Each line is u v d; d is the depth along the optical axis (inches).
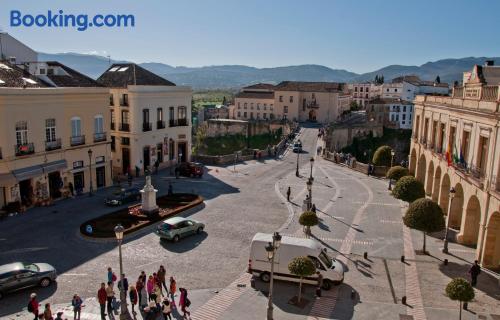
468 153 1099.3
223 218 1248.2
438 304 779.4
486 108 976.9
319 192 1614.2
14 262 847.1
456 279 698.2
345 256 991.6
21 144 1245.7
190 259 944.9
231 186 1670.8
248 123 3909.9
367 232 1162.6
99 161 1552.7
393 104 4045.3
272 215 1291.8
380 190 1672.0
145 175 1840.6
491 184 914.7
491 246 932.0
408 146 3597.4
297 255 829.2
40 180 1318.9
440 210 1002.7
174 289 768.9
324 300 784.3
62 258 932.6
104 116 1551.4
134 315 709.3
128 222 1149.7
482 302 789.2
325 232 1154.0
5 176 1194.6
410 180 1264.8
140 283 722.8
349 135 3503.9
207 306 750.5
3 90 1163.3
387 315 735.7
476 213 1074.7
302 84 4667.8
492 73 1405.0
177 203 1350.9
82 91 1437.0
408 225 1010.1
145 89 1820.9
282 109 4488.2
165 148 2005.4
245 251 999.6
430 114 1535.4
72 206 1327.5
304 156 2500.0
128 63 2064.5
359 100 6195.9
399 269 927.7
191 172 1819.6
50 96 1320.1
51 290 789.9
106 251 976.3
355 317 727.7
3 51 1824.6
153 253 972.6
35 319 653.9
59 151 1373.0
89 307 733.9
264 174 1935.3
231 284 834.8
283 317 722.8
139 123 1813.5
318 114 4392.2
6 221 1170.6
